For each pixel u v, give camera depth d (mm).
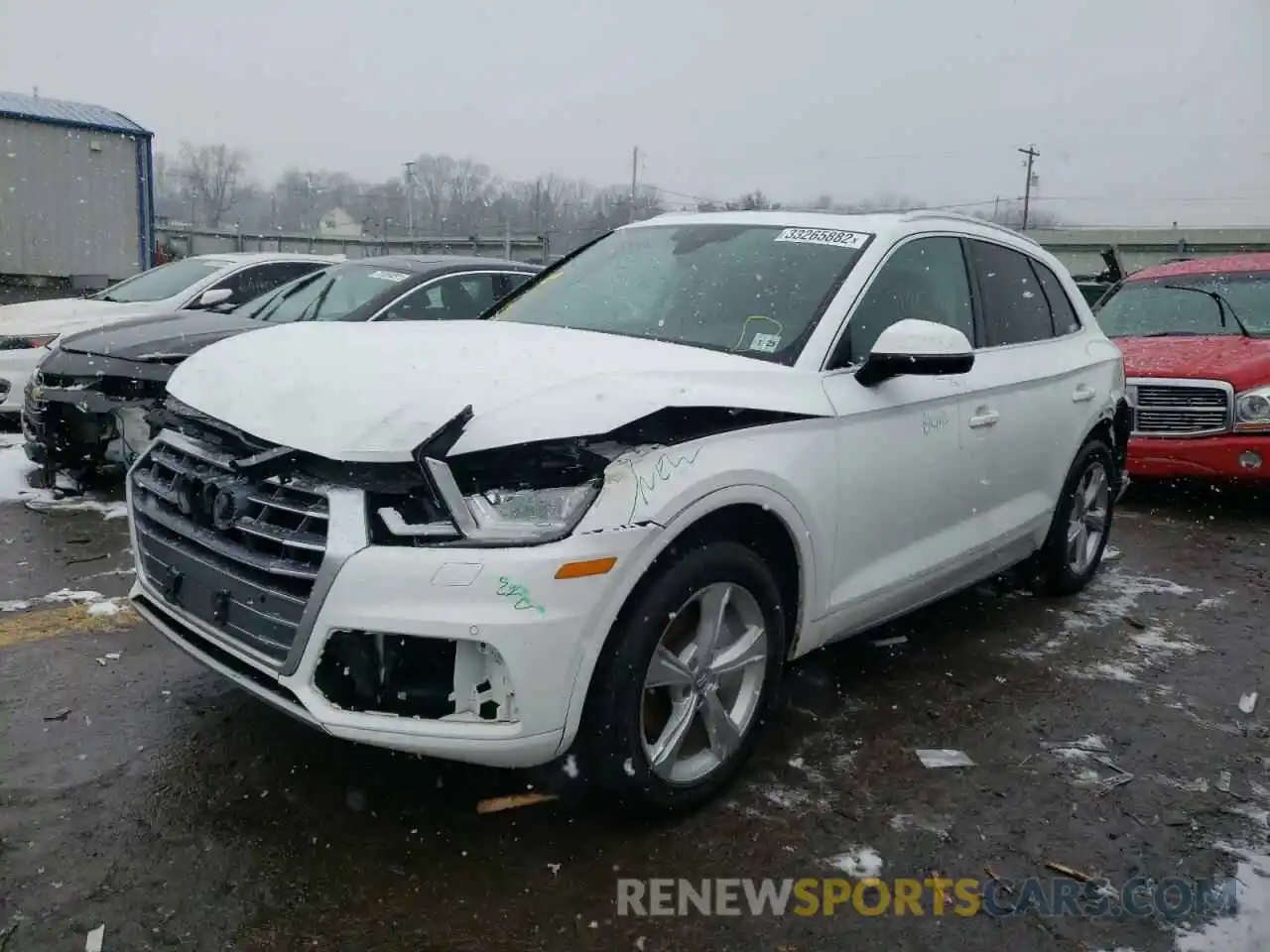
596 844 2869
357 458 2561
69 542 5414
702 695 3016
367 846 2793
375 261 7438
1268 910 2723
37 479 6539
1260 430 7105
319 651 2562
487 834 2879
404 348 3129
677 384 2943
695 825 2994
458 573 2490
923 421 3750
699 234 4328
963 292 4344
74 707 3514
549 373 2859
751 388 3141
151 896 2547
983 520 4281
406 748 2578
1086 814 3180
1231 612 5238
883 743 3570
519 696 2537
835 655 4355
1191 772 3490
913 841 2982
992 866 2885
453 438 2580
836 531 3379
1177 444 7355
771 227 4188
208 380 3162
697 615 3000
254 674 2758
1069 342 5090
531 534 2555
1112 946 2566
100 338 6230
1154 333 8453
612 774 2781
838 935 2568
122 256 22891
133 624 4285
